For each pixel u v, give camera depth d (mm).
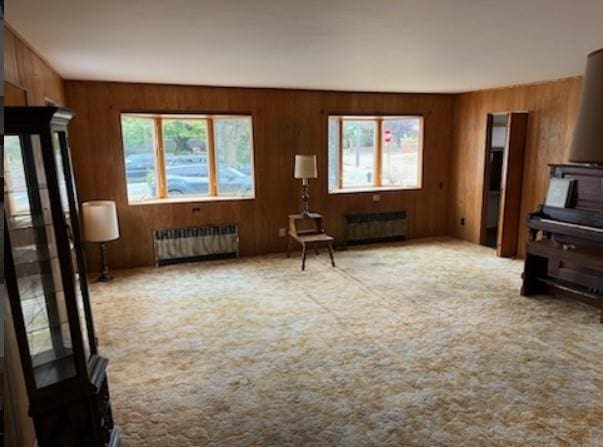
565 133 5062
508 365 3004
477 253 6008
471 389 2723
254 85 5457
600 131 841
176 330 3639
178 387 2795
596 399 2604
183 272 5273
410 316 3859
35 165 1846
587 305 4078
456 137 6770
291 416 2490
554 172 4434
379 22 2598
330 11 2377
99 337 3510
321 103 6008
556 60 3883
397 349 3254
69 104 4930
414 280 4859
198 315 3949
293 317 3875
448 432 2332
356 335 3498
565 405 2549
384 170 6762
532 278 4332
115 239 4984
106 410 2186
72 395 1959
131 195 5504
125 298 4395
